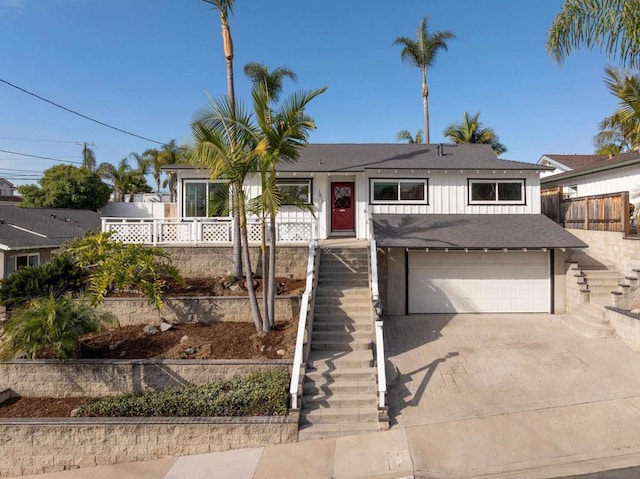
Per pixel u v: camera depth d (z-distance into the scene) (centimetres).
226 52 1119
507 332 1138
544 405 750
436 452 634
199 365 827
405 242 1277
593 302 1198
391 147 1870
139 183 4281
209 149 870
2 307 1134
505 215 1533
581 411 724
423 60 2752
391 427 710
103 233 1098
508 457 612
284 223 1378
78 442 693
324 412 734
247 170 923
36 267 1119
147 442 690
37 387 839
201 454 685
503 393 802
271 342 914
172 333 972
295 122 894
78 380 837
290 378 789
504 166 1534
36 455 697
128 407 730
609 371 875
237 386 773
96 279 973
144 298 1036
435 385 845
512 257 1324
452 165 1556
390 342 1083
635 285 1101
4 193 6022
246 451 675
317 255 1226
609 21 850
